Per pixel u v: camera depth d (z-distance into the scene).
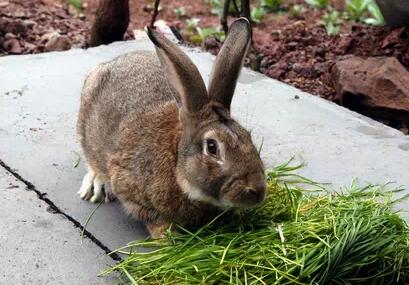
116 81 1.41
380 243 1.22
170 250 1.25
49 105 1.71
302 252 1.21
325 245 1.21
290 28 2.33
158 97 1.36
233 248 1.23
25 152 1.54
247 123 1.68
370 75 1.89
